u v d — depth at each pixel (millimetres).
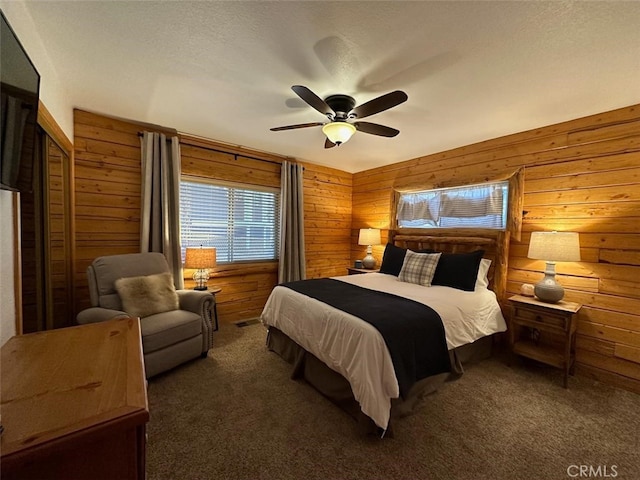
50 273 2186
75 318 2707
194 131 3223
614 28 1442
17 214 1339
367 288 2830
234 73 1981
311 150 3904
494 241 3068
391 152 3852
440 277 3041
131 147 3014
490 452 1573
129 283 2457
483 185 3316
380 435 1682
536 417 1885
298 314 2389
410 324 1902
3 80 951
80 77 2078
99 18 1473
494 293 2965
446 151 3693
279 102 2439
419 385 2014
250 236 4062
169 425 1749
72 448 620
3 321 1195
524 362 2711
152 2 1360
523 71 1864
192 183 3510
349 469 1451
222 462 1481
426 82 2020
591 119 2512
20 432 620
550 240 2428
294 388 2203
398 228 4289
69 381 842
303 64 1848
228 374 2391
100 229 2867
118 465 700
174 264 3203
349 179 5125
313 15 1419
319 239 4793
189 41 1651
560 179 2691
